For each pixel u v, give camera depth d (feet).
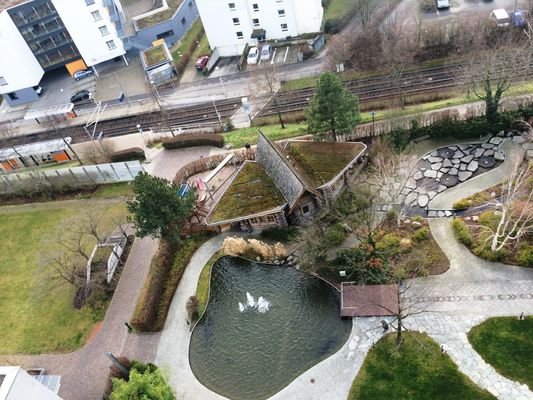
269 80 255.50
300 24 288.92
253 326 149.59
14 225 207.72
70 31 298.97
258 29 292.81
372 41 250.78
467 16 255.29
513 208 151.94
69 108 283.18
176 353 147.43
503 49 205.26
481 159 177.68
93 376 146.10
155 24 313.94
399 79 228.84
